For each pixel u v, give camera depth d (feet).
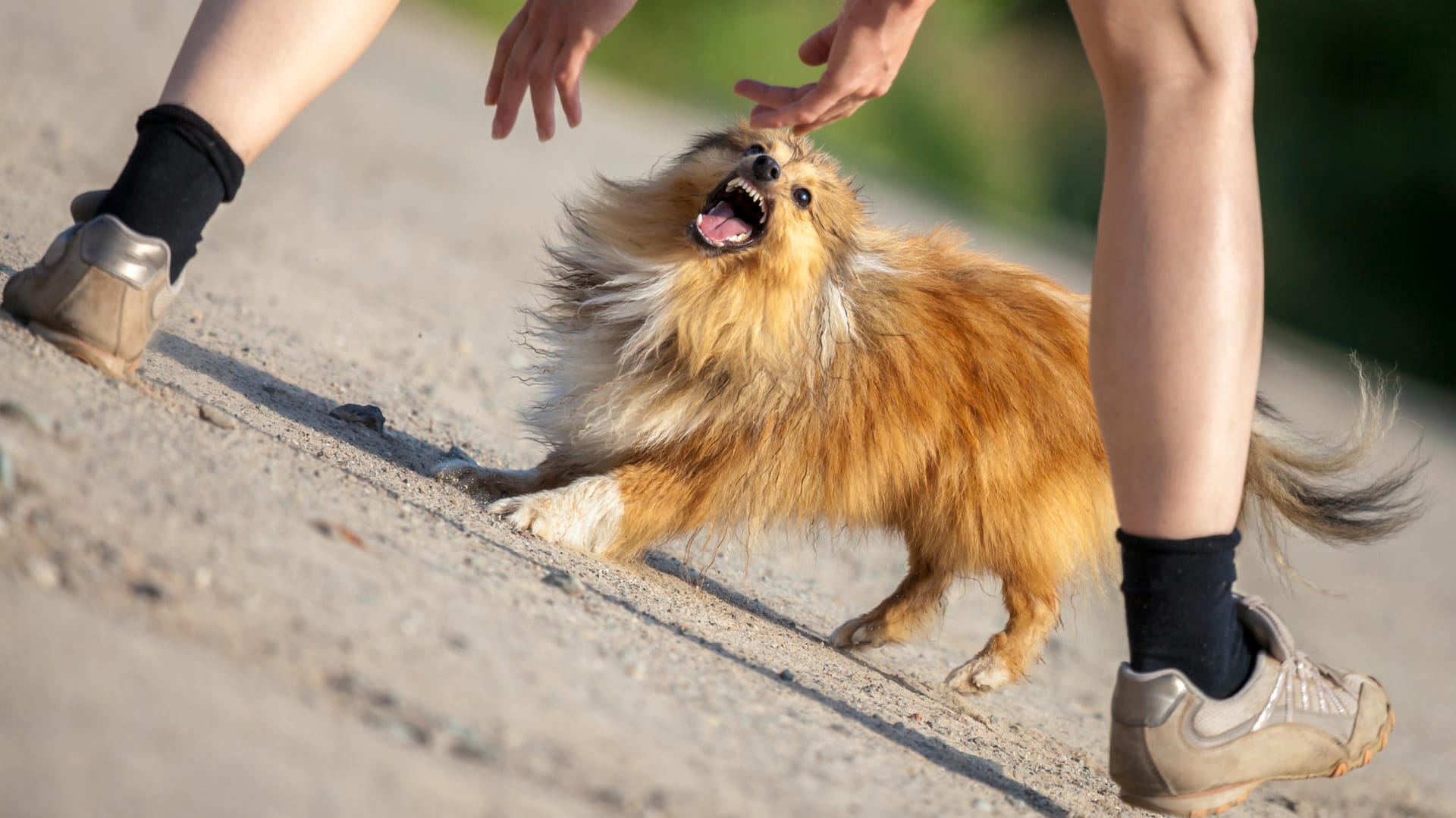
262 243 41.01
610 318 23.65
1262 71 167.02
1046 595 23.85
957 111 163.94
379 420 23.81
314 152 63.67
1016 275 25.16
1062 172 166.71
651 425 22.86
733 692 14.56
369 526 14.60
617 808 10.21
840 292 23.31
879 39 17.88
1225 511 14.47
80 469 12.15
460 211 60.44
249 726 9.43
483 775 9.98
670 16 157.48
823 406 22.99
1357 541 22.77
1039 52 172.35
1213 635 14.75
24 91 47.62
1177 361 14.10
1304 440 23.32
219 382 21.42
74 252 15.43
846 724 15.55
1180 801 15.05
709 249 22.57
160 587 10.82
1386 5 160.15
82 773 8.23
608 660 13.61
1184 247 14.14
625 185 24.18
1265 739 15.01
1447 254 158.51
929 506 23.59
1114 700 15.08
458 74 109.60
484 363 36.42
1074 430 23.44
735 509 23.31
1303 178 164.96
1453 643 41.60
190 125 15.79
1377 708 15.81
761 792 11.51
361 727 10.02
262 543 12.42
